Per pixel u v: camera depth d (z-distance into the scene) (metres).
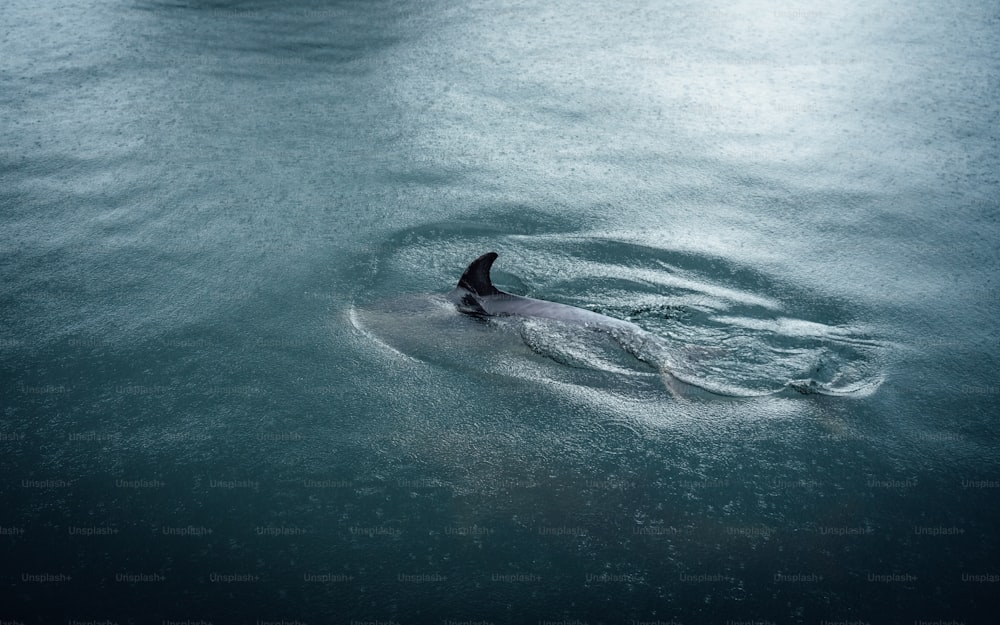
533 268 6.86
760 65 11.99
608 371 5.47
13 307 6.27
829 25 13.74
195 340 5.91
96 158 8.80
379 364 5.62
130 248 7.12
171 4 14.41
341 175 8.58
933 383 5.56
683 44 12.81
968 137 9.70
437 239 7.31
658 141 9.58
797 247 7.33
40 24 13.11
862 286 6.71
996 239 7.50
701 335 5.96
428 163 8.91
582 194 8.26
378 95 10.81
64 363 5.65
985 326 6.20
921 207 8.09
